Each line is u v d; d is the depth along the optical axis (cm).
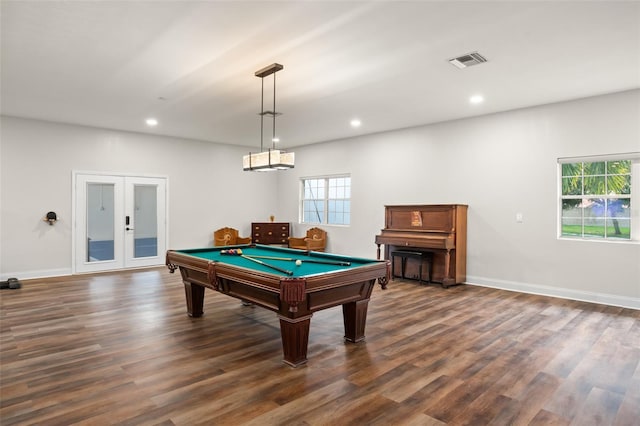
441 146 651
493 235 590
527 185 555
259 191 934
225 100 522
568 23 306
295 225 921
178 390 255
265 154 405
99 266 704
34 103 540
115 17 298
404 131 702
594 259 500
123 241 731
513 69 405
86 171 688
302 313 297
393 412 230
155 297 511
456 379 275
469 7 282
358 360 308
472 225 613
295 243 865
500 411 232
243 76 427
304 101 525
